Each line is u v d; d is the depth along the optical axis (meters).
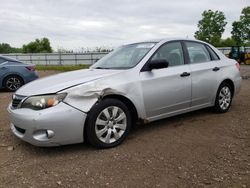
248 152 4.29
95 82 4.41
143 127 5.51
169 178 3.55
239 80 6.71
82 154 4.30
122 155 4.24
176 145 4.59
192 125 5.59
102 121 4.40
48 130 4.05
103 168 3.84
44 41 63.94
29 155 4.32
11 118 4.47
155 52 5.24
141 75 4.89
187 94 5.52
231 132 5.18
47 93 4.18
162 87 5.09
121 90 4.58
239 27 46.25
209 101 6.07
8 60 11.09
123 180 3.52
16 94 4.62
